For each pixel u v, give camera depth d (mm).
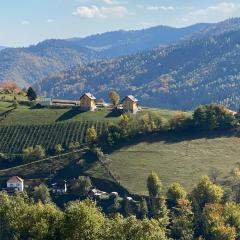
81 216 113875
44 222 118750
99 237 112438
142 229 111500
